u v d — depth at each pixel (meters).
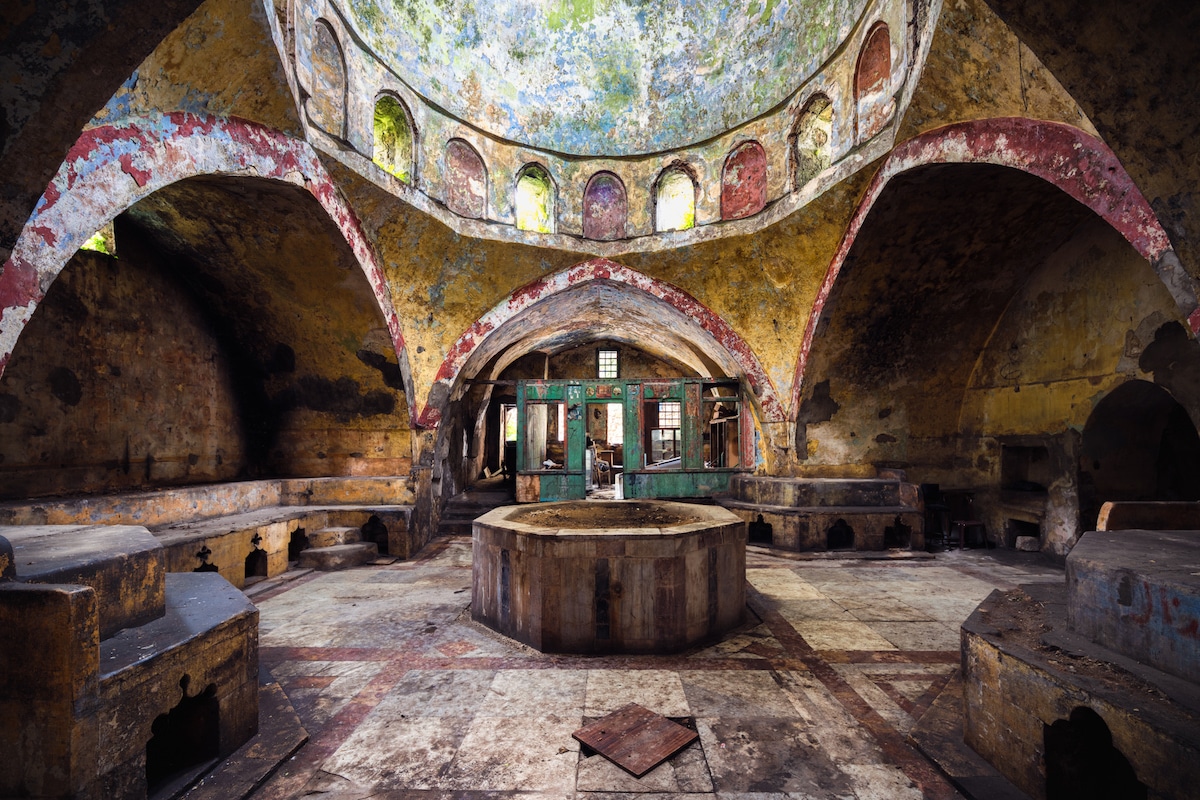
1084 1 2.03
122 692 2.42
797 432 9.30
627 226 9.43
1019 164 4.72
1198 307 3.43
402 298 8.36
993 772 2.83
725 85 8.88
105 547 3.08
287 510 7.62
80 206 3.70
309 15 5.97
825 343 8.62
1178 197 2.19
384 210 7.38
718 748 3.15
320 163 6.30
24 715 2.24
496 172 8.84
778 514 8.35
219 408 8.23
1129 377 6.55
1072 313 7.30
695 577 4.59
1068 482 7.46
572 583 4.43
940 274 7.75
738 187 8.90
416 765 3.00
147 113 4.27
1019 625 3.18
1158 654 2.51
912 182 6.25
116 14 1.93
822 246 7.99
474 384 11.76
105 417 6.50
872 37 6.56
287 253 7.14
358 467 8.80
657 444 18.19
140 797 2.52
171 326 7.43
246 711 3.14
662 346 13.95
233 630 3.06
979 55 4.61
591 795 2.76
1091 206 4.07
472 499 11.02
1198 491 7.36
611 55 9.34
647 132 9.39
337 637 4.81
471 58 8.52
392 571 7.21
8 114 1.97
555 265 9.38
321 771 2.95
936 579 6.70
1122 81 2.14
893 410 9.19
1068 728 2.57
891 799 2.71
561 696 3.75
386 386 8.50
